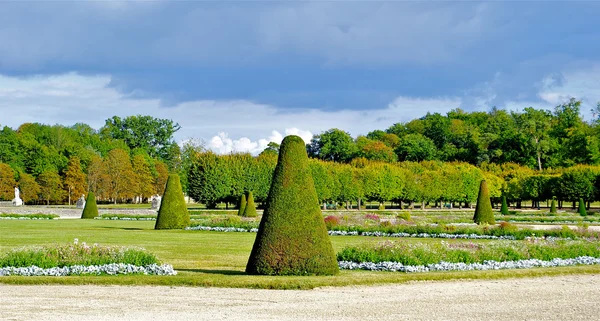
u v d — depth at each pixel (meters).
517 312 11.80
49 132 105.00
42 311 11.63
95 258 16.78
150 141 124.06
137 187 94.44
